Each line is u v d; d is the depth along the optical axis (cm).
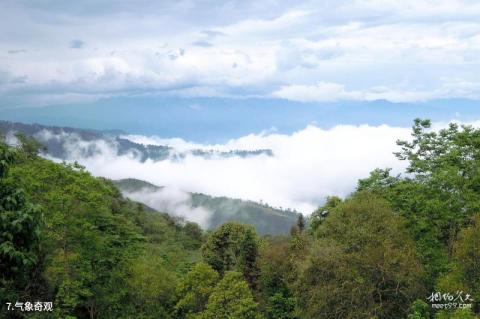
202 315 4003
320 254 3045
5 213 1025
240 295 4031
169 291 4572
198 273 4491
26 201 1091
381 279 2973
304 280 3206
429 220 3209
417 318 2488
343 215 3294
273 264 5075
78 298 3069
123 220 3466
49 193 2711
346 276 2958
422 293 2895
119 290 3381
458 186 3189
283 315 4653
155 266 4416
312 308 3072
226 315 3947
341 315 2961
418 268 2886
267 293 5072
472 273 2388
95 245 2903
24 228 1049
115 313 3456
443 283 2448
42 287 1741
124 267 3362
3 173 1091
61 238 2730
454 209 3164
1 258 1078
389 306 2933
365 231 3064
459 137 3562
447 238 3306
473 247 2369
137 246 3434
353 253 2973
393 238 3086
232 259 6153
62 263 2670
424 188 3356
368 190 3912
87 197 2842
